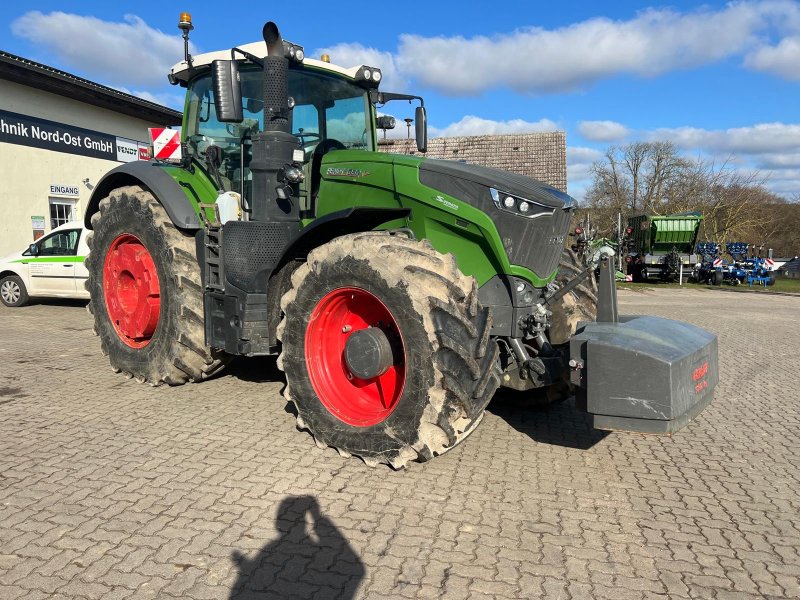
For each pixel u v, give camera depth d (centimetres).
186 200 471
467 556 256
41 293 1024
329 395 363
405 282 316
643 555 261
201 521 280
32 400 463
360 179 389
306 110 467
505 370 376
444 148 2427
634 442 404
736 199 3644
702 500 317
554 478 340
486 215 344
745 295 1766
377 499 307
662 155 3872
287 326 369
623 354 297
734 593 235
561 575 244
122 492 308
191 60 476
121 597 224
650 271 2311
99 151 1534
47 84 1329
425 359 311
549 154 2331
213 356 475
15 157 1301
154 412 438
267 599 225
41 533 267
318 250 354
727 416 473
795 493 329
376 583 236
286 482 323
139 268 488
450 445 324
